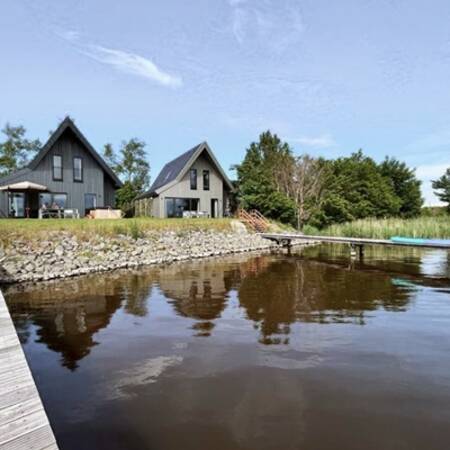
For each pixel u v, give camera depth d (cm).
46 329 639
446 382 430
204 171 2686
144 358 508
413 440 319
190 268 1372
